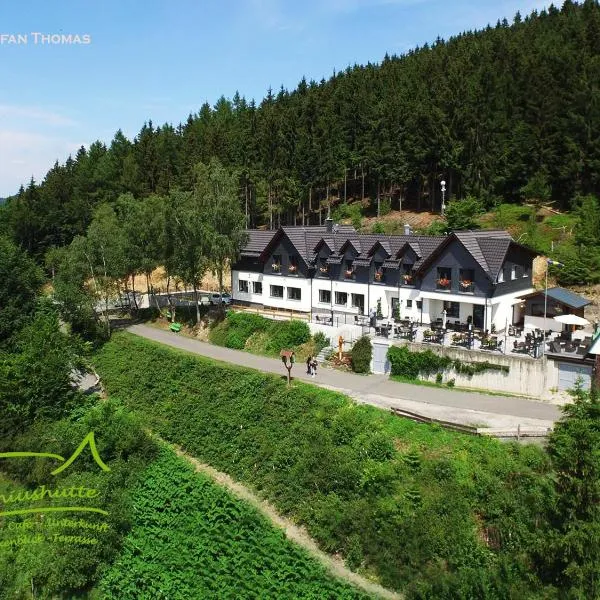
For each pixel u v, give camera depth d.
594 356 34.94
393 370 42.69
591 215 63.00
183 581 26.88
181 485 33.38
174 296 75.00
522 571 23.36
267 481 33.19
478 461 29.09
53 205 108.75
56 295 58.81
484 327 45.50
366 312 53.78
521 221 71.06
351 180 103.25
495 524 25.81
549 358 36.66
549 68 82.25
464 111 80.44
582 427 22.52
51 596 28.06
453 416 34.12
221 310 60.34
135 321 67.56
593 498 22.02
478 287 45.78
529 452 28.86
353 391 39.38
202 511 31.05
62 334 50.59
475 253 45.88
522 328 45.81
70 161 139.00
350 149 96.25
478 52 99.50
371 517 27.72
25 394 42.38
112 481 33.84
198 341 57.34
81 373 52.09
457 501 27.11
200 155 102.12
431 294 48.81
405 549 25.94
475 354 39.25
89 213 106.12
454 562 24.91
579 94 73.50
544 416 33.56
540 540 22.70
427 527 26.38
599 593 20.91
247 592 25.55
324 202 103.88
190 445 38.75
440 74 96.88
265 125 98.50
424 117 83.38
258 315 55.31
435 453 30.38
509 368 37.88
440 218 80.56
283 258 59.88
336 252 56.25
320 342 48.53
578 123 72.06
